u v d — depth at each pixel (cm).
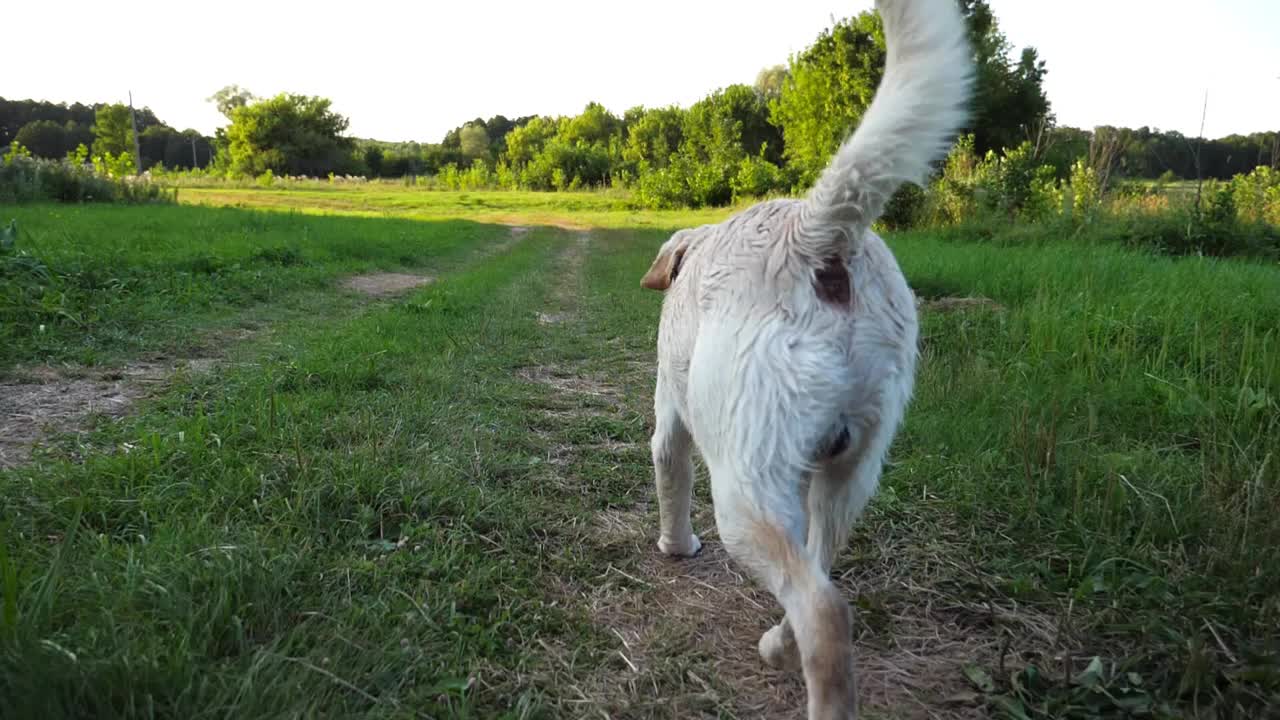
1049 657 115
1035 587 130
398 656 105
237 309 356
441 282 478
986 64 1202
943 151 89
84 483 147
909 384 100
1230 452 167
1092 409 178
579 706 105
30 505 140
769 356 90
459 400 231
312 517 144
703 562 147
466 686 103
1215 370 215
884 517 157
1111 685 106
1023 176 719
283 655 99
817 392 89
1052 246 514
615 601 133
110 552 122
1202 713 101
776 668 114
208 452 164
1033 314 264
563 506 165
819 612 83
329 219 869
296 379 230
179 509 141
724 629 126
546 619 123
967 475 168
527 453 194
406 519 149
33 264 322
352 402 214
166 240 501
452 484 162
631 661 116
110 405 208
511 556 140
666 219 1313
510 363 288
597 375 284
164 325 299
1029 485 155
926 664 116
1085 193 654
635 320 382
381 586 125
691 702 107
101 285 332
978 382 214
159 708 87
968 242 624
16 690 83
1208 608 119
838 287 93
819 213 92
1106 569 132
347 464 163
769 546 87
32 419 194
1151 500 150
